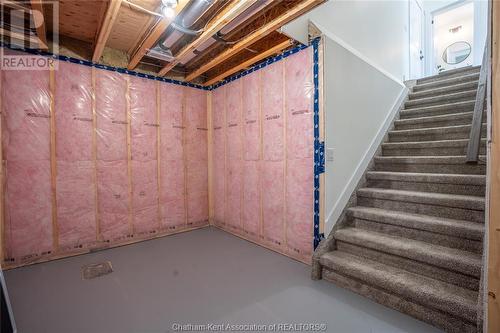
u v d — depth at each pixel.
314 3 2.00
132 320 1.81
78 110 3.08
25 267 2.70
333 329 1.68
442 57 6.32
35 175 2.80
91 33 2.95
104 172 3.28
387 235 2.30
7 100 2.64
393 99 3.73
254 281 2.36
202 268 2.65
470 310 1.50
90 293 2.17
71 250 3.03
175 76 3.96
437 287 1.74
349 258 2.26
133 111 3.52
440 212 2.21
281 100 3.04
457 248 1.93
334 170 2.61
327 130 2.54
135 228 3.54
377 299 1.98
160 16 2.33
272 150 3.19
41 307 1.97
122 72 3.42
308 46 2.68
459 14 5.97
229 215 4.01
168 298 2.09
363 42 3.35
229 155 3.96
